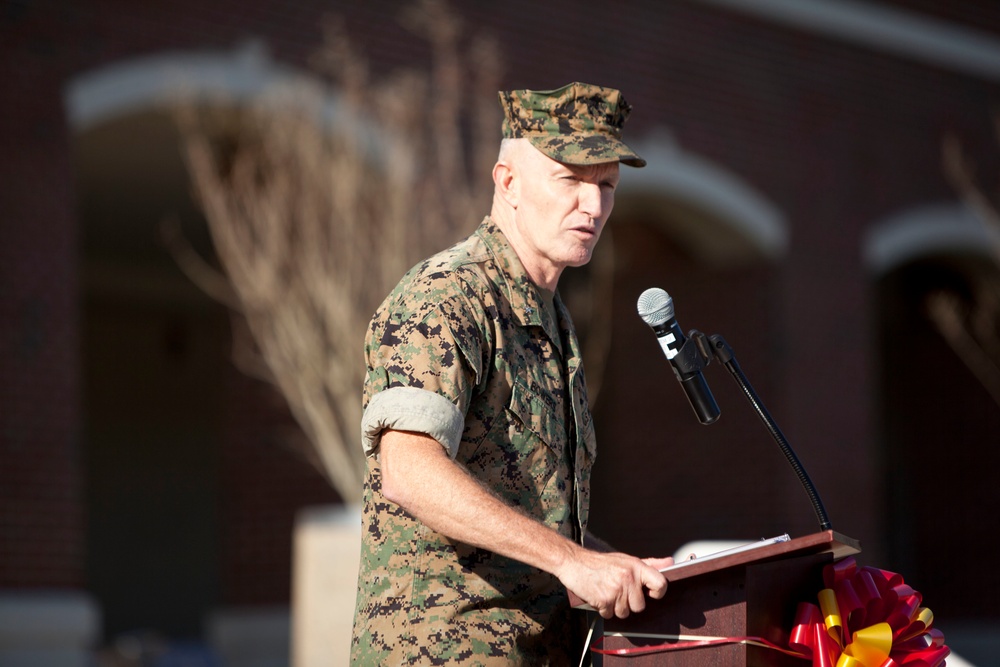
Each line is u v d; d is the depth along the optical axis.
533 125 6.63
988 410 37.00
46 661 20.66
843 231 31.53
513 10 26.72
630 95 28.31
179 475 37.97
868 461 31.22
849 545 5.82
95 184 28.38
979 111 34.06
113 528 36.81
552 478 6.38
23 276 21.34
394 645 6.12
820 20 31.33
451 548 6.14
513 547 5.61
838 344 31.20
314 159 21.64
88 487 36.50
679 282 31.84
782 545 5.50
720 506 30.70
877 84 32.47
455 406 5.95
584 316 31.84
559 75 27.27
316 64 24.19
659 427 31.77
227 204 22.28
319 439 20.09
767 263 30.59
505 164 6.72
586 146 6.48
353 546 17.25
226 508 25.44
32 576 20.97
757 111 30.34
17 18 21.58
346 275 20.41
